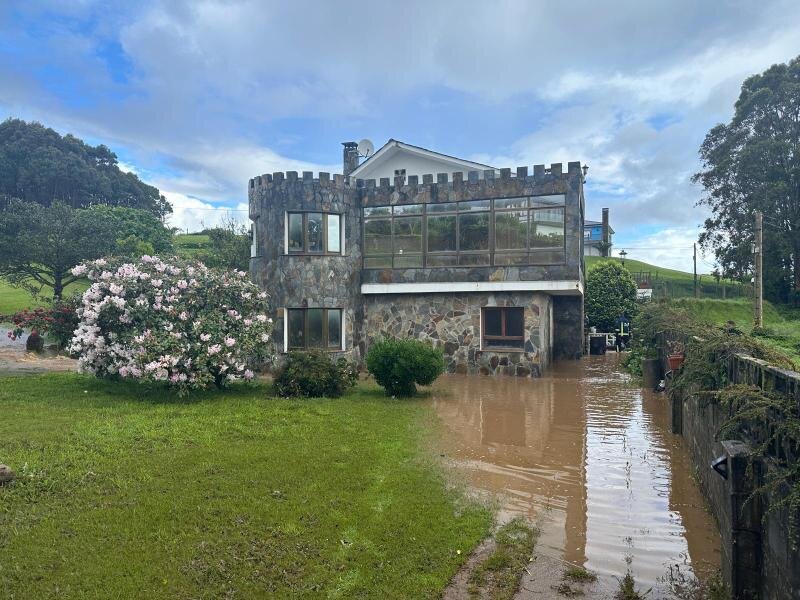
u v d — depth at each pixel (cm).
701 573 529
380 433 966
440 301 1886
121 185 6469
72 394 1157
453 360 1861
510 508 676
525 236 1773
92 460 735
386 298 1944
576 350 2278
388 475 748
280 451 819
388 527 588
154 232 4534
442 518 620
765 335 1594
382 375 1361
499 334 1834
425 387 1544
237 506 615
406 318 1919
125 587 456
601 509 679
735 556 461
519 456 892
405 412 1159
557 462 864
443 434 1013
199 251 4253
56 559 490
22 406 1030
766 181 3073
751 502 455
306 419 1026
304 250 1841
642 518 655
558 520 646
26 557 491
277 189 1844
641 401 1359
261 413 1055
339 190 1892
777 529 406
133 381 1324
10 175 5622
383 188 1931
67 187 5847
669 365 1216
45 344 1888
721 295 4288
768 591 427
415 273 1889
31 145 5850
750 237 3119
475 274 1822
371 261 1944
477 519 628
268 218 1864
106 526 552
